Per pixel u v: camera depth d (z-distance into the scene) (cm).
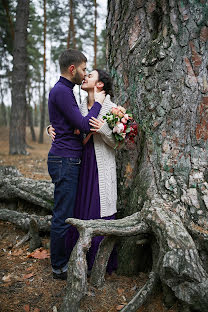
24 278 220
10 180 357
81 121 202
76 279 170
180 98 210
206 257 189
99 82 222
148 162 223
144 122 227
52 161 219
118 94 253
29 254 260
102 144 219
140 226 190
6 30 1230
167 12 214
